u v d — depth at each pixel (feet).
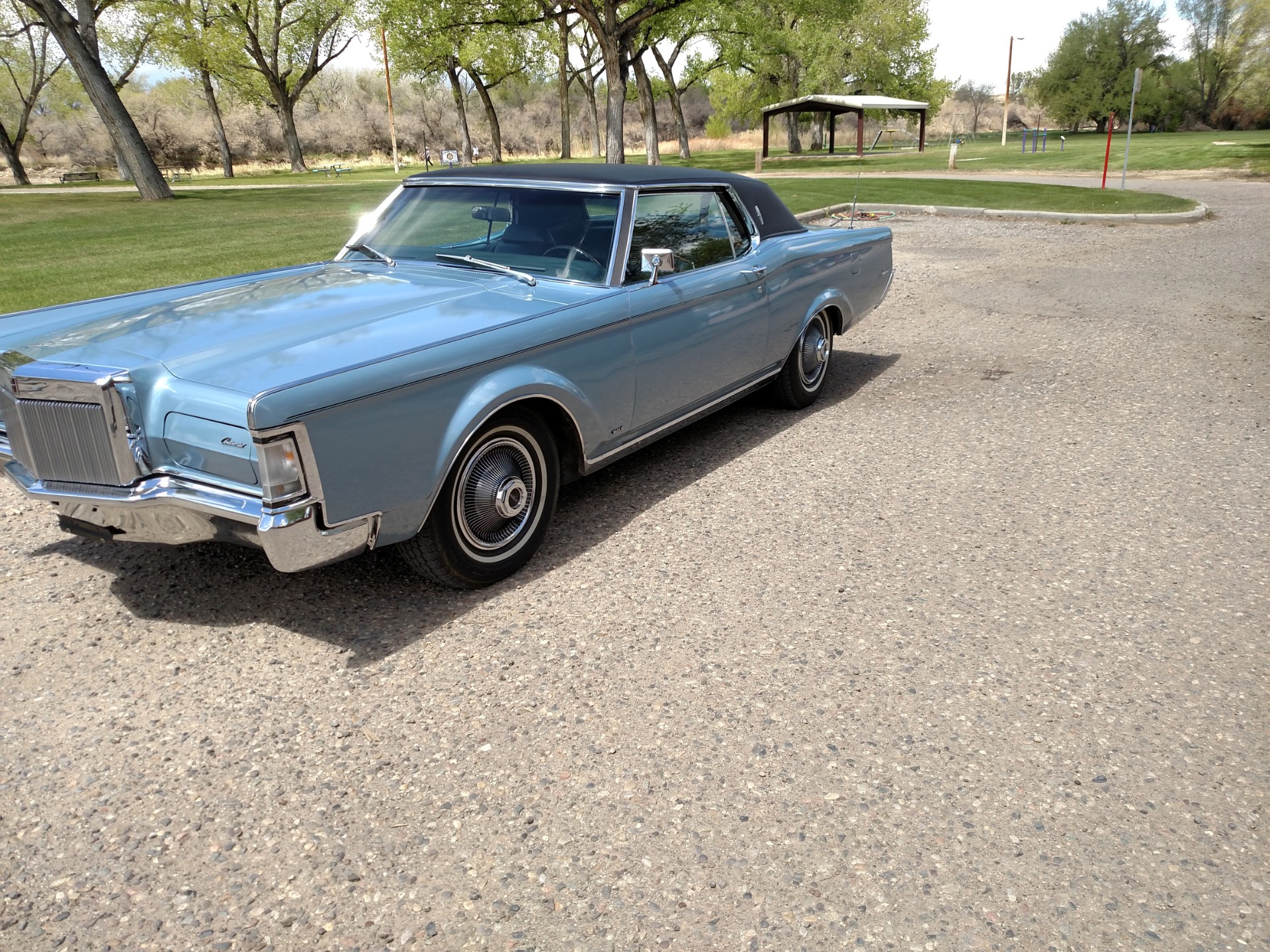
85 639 10.55
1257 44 190.70
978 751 8.42
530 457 11.89
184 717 9.11
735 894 6.88
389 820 7.69
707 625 10.66
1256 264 34.17
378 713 9.12
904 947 6.40
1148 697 9.16
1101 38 216.54
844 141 215.72
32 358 10.00
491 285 12.79
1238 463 15.25
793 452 16.44
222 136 142.61
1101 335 24.16
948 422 17.84
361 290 12.43
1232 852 7.22
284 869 7.18
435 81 146.92
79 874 7.16
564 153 154.61
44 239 44.65
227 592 11.65
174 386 9.31
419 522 10.36
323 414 8.96
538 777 8.18
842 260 18.95
